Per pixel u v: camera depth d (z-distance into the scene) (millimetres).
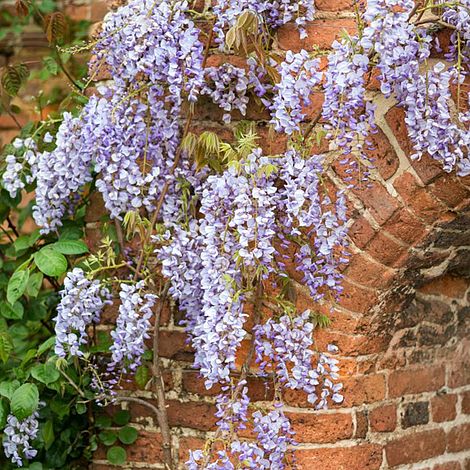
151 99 2629
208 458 2516
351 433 2684
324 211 2551
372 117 2393
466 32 2385
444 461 2992
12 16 4051
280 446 2520
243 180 2412
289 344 2516
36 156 2891
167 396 2859
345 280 2604
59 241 2781
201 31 2633
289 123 2434
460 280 3043
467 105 2447
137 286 2559
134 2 2557
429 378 2945
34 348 3072
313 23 2590
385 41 2246
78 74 3375
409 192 2504
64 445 2941
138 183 2617
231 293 2422
